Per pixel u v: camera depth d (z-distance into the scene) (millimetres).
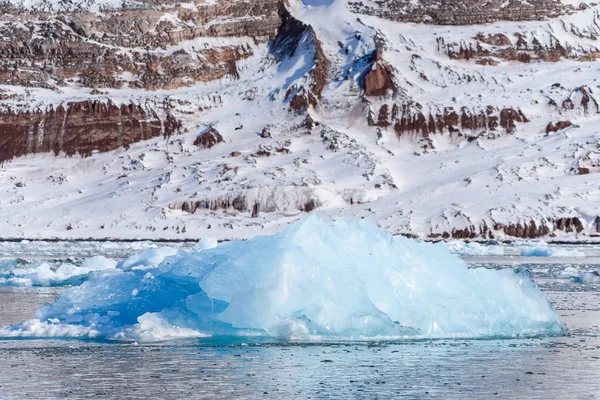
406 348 35156
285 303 37594
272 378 28422
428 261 41219
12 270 90000
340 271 38656
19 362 31406
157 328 37844
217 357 32531
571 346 36312
